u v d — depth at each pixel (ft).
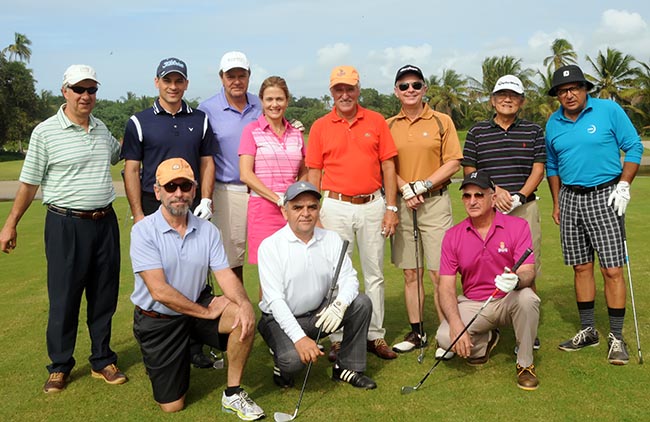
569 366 13.11
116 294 13.70
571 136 13.93
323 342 15.55
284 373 12.42
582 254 14.24
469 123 207.51
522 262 12.35
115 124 263.49
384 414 11.21
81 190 12.84
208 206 14.10
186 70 14.06
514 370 13.05
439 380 12.70
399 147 15.05
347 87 13.88
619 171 13.80
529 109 175.83
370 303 12.55
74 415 11.62
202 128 14.53
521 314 12.15
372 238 14.52
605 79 160.25
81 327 17.03
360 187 14.29
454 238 13.23
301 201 12.01
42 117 218.79
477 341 13.25
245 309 11.27
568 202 14.25
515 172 14.74
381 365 13.74
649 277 19.69
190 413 11.58
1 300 19.85
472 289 13.47
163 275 11.49
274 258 12.22
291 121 15.62
